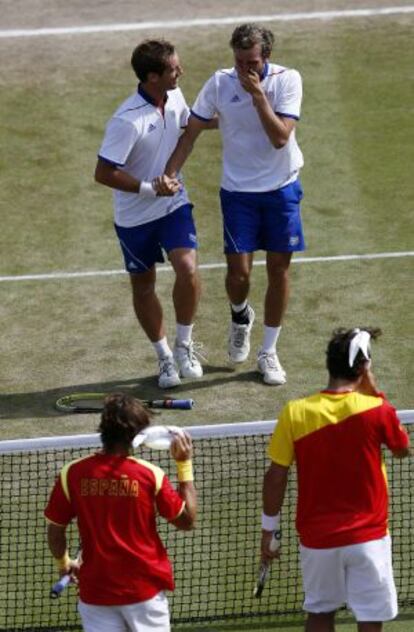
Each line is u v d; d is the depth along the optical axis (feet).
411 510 117.80
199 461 125.49
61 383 142.00
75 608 108.06
